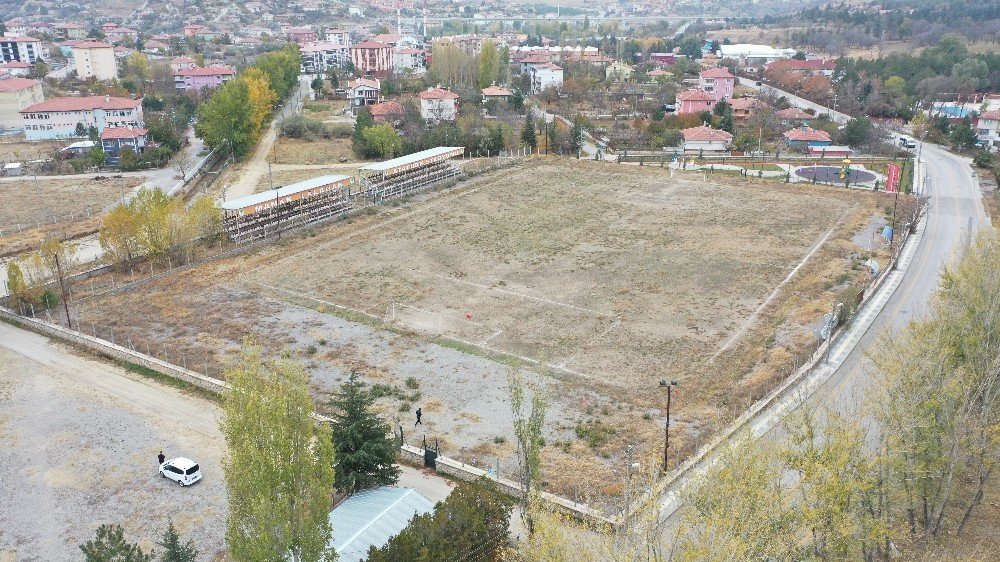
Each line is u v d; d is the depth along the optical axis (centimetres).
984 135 16900
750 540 2989
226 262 9106
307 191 10725
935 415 4209
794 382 6219
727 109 17925
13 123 17400
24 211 11412
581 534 4181
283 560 3453
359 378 6294
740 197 12331
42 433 5503
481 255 9462
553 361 6644
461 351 6831
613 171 14162
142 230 8762
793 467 3628
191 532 4500
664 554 3344
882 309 7869
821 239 10144
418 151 15225
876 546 3900
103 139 14875
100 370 6475
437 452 5159
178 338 7025
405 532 3812
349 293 8188
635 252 9594
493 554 3841
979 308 4772
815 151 15788
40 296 7594
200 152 15725
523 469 4706
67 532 4497
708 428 5553
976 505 4606
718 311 7750
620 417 5731
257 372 3816
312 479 3534
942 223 11044
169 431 5566
